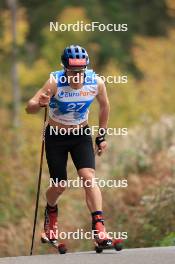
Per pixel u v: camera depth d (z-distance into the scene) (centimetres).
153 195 3147
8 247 3269
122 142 4153
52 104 2034
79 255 1959
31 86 7275
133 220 3098
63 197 3578
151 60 8100
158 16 10556
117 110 6869
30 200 3553
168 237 2738
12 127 4253
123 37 9594
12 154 3919
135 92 7156
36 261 1856
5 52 6712
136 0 10388
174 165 3591
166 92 7475
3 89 6919
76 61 1966
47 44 7569
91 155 2075
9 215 3450
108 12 9531
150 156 4000
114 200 3319
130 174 3778
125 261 1772
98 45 9125
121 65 9262
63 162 2086
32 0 8988
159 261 1750
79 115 2052
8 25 6812
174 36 8412
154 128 4312
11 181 3628
